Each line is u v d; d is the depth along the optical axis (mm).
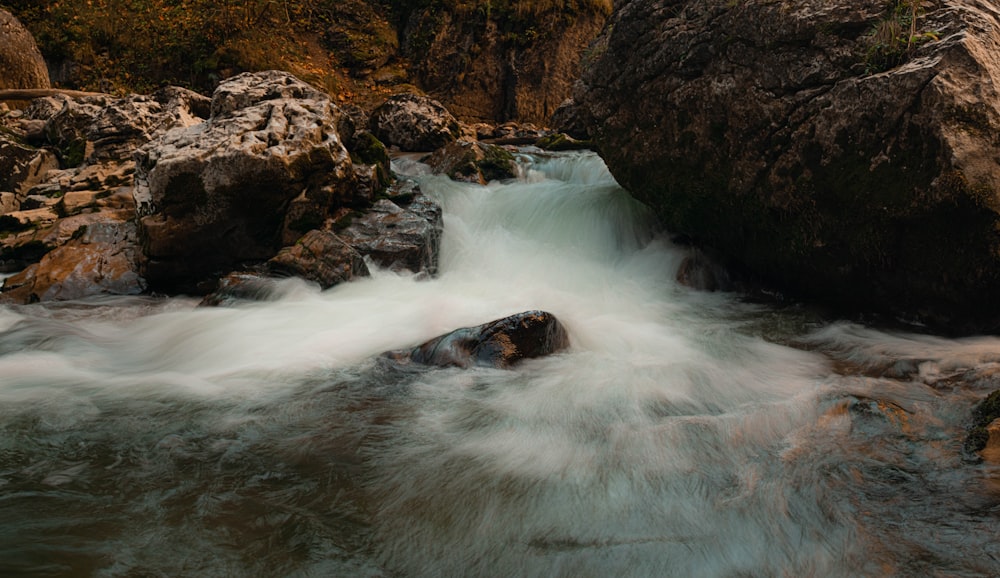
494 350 4363
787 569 2396
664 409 3801
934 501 2725
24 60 13094
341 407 3844
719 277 6770
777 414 3648
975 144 4371
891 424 3414
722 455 3252
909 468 3008
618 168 6965
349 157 7004
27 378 4328
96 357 4828
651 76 6430
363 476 3057
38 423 3594
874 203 4828
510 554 2521
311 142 6648
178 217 6281
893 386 4043
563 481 3033
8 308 6000
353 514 2754
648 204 6922
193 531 2596
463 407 3824
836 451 3209
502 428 3566
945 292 4816
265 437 3447
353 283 6176
